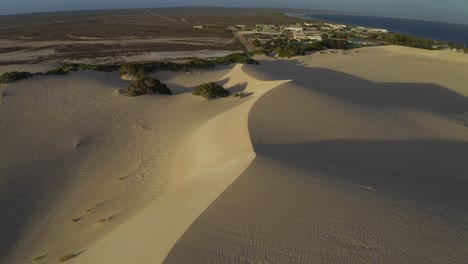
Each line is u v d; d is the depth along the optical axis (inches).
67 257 298.5
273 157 387.2
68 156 539.5
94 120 696.4
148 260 221.9
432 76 1254.9
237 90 956.6
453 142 578.9
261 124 539.8
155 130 654.5
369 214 265.1
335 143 514.6
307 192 292.8
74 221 372.5
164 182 440.1
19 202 414.6
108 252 271.6
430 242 238.8
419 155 508.7
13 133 600.4
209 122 634.8
